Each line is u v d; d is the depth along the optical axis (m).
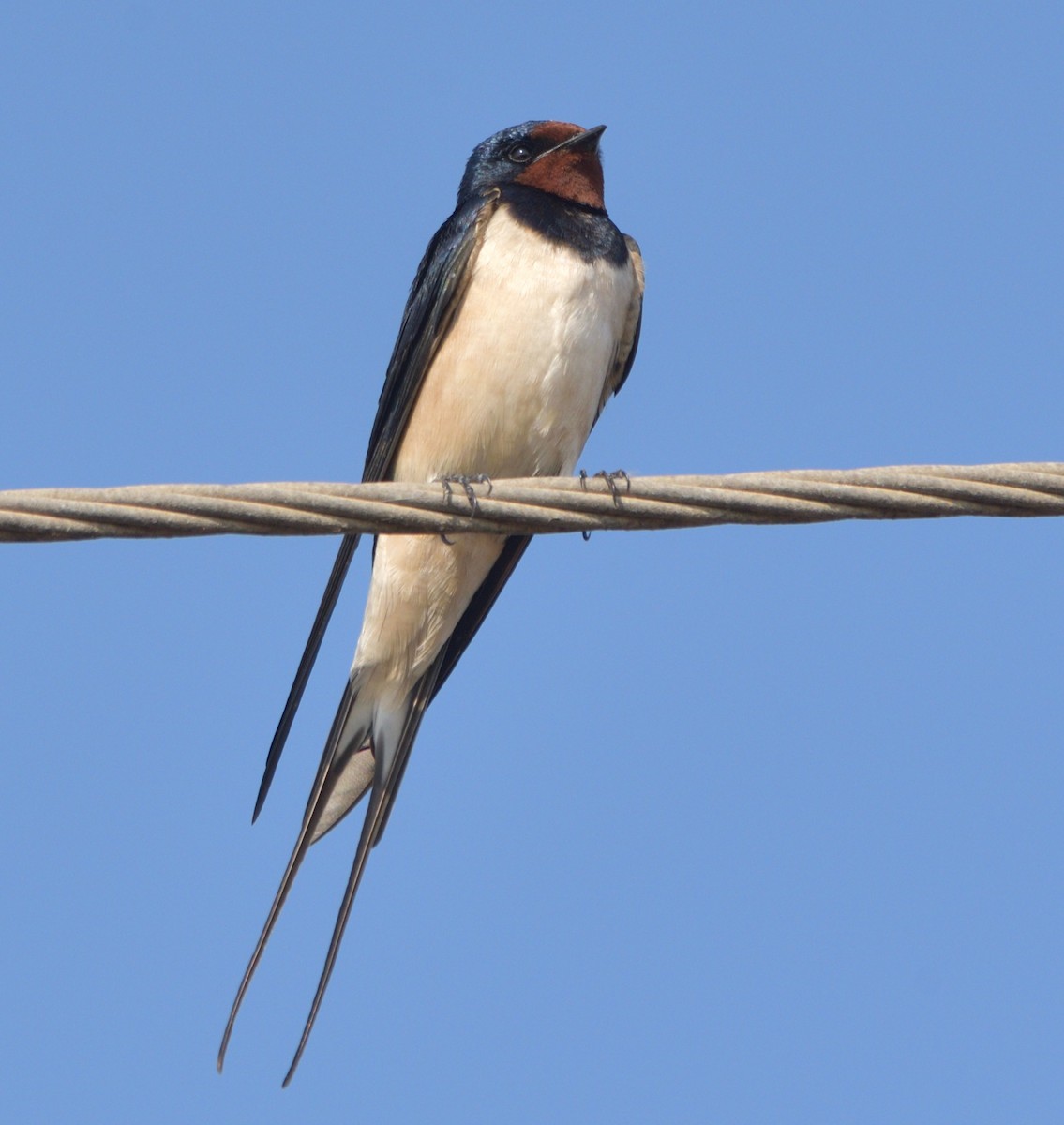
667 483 7.89
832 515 7.91
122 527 7.31
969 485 7.86
